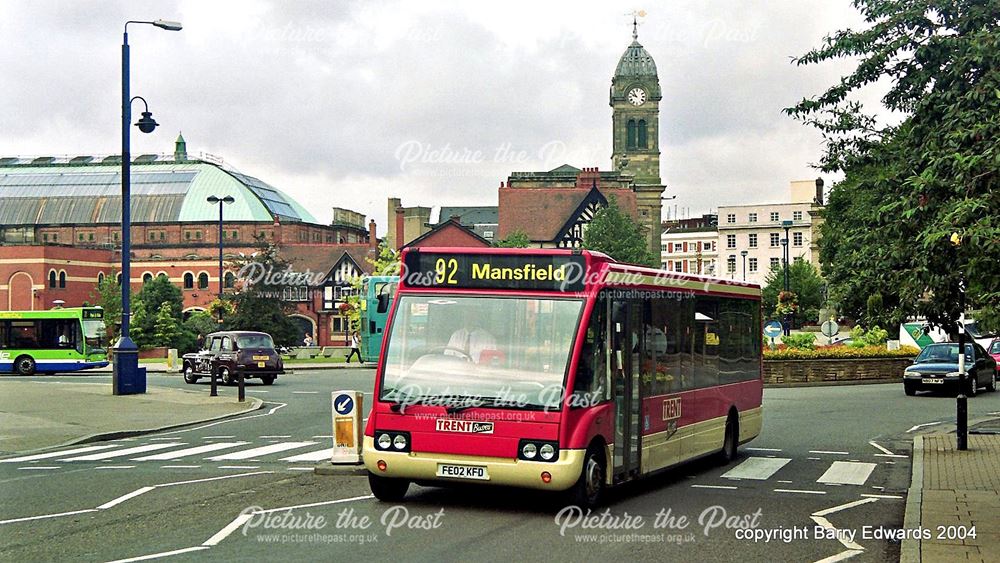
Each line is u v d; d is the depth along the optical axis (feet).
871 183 38.83
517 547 31.30
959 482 45.27
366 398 100.22
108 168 420.36
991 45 32.71
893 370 141.38
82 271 359.66
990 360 118.32
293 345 226.38
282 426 74.84
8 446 62.44
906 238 33.14
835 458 56.34
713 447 51.13
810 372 132.87
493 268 38.11
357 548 30.94
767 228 523.70
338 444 48.60
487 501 39.37
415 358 38.01
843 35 38.73
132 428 72.38
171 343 250.37
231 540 32.17
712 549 31.78
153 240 395.34
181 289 378.73
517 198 374.43
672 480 47.50
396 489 39.17
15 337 166.09
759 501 41.27
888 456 57.31
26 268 340.18
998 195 28.66
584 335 36.86
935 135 33.45
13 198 410.11
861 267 35.58
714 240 562.66
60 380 142.92
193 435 69.46
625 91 450.71
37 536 33.14
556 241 365.61
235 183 408.05
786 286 226.38
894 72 38.32
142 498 41.14
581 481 36.42
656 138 449.48
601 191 383.04
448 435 36.65
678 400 46.16
